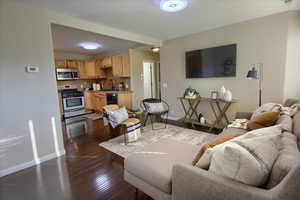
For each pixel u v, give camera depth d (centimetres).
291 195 69
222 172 96
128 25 329
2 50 210
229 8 260
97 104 623
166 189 126
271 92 309
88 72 641
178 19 301
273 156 94
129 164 159
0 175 212
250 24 315
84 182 196
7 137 218
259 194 79
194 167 109
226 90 337
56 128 264
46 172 220
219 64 362
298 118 158
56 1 221
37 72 241
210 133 343
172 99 466
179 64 436
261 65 313
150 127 398
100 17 283
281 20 286
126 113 324
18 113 226
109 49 581
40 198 171
